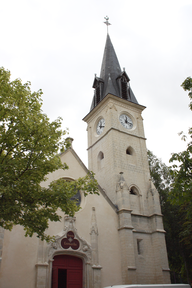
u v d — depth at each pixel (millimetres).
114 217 30375
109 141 37562
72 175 29219
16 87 17281
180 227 39906
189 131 18188
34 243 23344
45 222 16500
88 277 25016
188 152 17266
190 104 18156
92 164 40531
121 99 40750
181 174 17094
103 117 41031
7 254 21859
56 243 24484
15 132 15750
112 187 34125
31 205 15805
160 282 29250
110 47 50000
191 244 36844
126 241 28656
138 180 36250
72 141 31547
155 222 32531
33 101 18109
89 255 25906
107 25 54219
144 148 39656
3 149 16016
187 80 18234
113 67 46188
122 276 27469
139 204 34312
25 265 22203
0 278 20906
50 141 16969
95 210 29078
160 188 44656
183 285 17016
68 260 25250
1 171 14367
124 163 36312
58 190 16594
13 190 14961
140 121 41875
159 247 30859
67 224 26047
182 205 38000
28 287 21609
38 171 16375
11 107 16109
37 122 16781
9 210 14500
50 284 22734
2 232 20969
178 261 42906
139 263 29625
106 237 28578
